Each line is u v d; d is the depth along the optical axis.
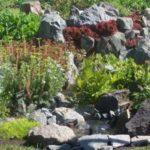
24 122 14.91
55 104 16.98
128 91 17.09
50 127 14.32
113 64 19.38
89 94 17.28
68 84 18.42
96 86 17.36
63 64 19.19
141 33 24.12
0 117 15.62
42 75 16.98
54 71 17.30
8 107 16.16
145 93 16.94
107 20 23.91
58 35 22.06
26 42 21.80
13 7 27.11
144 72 17.69
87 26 23.17
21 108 16.14
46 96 16.91
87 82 17.52
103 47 22.09
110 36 22.62
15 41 21.48
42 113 15.99
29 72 16.88
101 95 17.16
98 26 23.09
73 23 23.25
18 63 18.33
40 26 22.25
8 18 22.70
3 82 16.34
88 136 14.00
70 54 20.34
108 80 17.64
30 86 16.75
